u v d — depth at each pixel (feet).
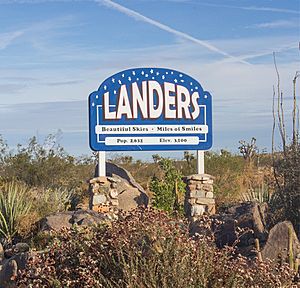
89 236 23.82
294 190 38.68
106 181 55.11
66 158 81.41
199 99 57.52
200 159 57.31
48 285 22.16
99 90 56.44
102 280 21.65
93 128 56.13
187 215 54.85
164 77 57.16
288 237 29.45
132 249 21.94
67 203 58.49
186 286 20.67
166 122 57.11
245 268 22.86
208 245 23.65
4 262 35.04
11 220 48.06
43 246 38.50
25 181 77.51
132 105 56.75
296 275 26.20
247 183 64.49
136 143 56.70
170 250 21.50
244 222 32.96
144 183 78.84
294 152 39.68
